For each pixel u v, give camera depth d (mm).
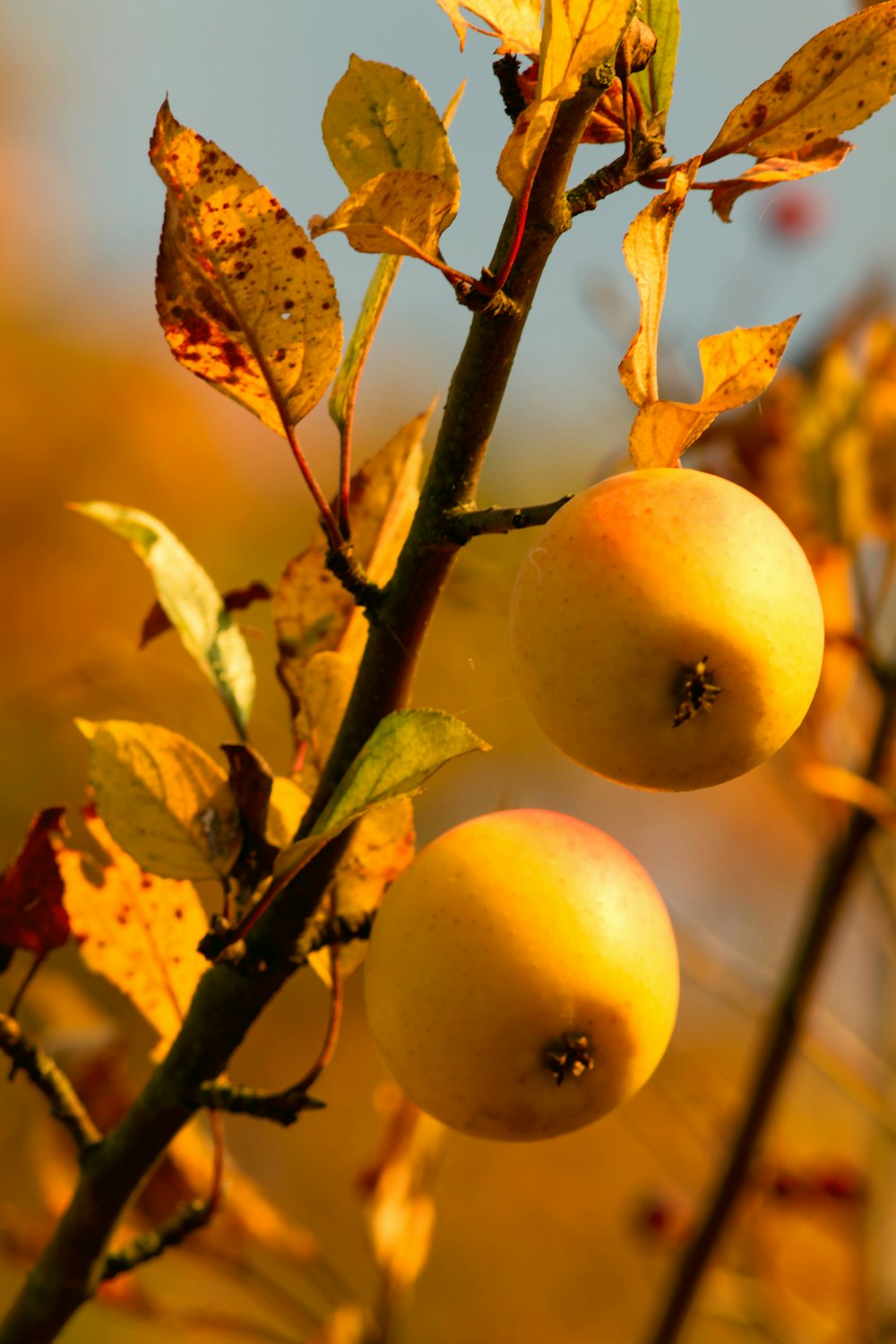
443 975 646
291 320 644
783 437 836
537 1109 653
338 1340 771
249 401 651
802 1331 867
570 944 646
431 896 651
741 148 661
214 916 646
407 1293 780
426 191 624
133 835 654
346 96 639
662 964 657
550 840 657
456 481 646
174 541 688
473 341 642
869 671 843
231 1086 666
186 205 635
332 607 688
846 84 654
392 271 650
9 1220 776
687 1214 933
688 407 638
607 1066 654
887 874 879
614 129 656
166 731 652
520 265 640
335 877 660
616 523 635
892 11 648
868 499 840
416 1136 788
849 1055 917
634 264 643
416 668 654
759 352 635
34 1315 673
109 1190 670
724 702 635
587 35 621
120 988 688
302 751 687
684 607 629
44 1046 760
